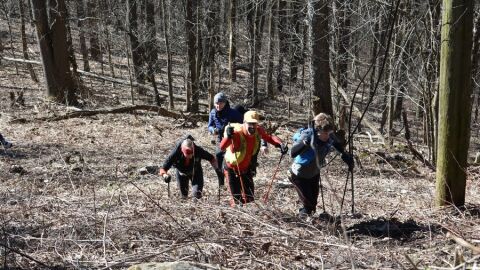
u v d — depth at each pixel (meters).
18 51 30.55
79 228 5.41
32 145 12.90
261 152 12.77
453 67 6.21
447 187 6.47
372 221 5.94
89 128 15.59
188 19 20.31
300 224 5.66
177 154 7.35
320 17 13.62
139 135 14.95
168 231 5.31
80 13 28.02
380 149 13.53
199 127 17.02
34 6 18.91
